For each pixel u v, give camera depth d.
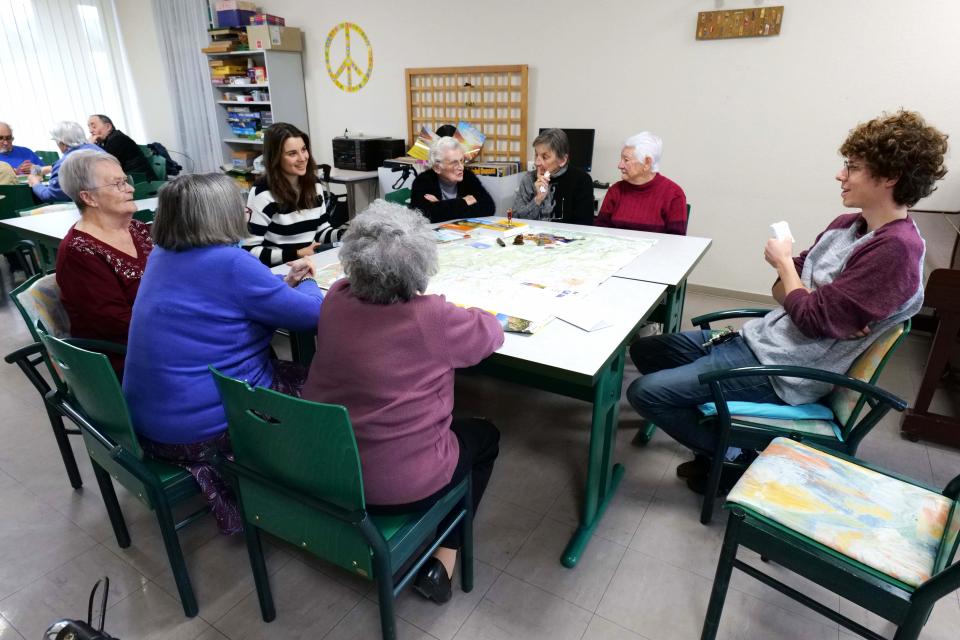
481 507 1.79
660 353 1.95
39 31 5.68
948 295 1.93
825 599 1.45
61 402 1.43
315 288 1.60
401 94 4.81
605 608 1.42
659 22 3.52
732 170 3.57
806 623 1.38
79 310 1.60
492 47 4.20
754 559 1.58
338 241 2.59
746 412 1.52
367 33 4.79
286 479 1.11
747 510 1.11
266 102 5.31
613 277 1.87
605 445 1.67
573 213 2.86
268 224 2.39
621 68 3.74
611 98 3.84
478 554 1.60
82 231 1.65
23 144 5.77
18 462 2.01
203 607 1.43
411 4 4.46
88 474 1.95
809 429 1.47
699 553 1.60
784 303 1.49
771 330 1.61
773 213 3.53
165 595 1.46
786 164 3.40
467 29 4.27
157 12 5.81
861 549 1.01
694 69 3.50
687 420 1.62
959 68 2.85
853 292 1.33
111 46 6.25
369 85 4.96
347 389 1.11
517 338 1.38
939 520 1.07
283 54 5.12
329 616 1.40
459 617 1.40
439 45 4.45
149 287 1.30
